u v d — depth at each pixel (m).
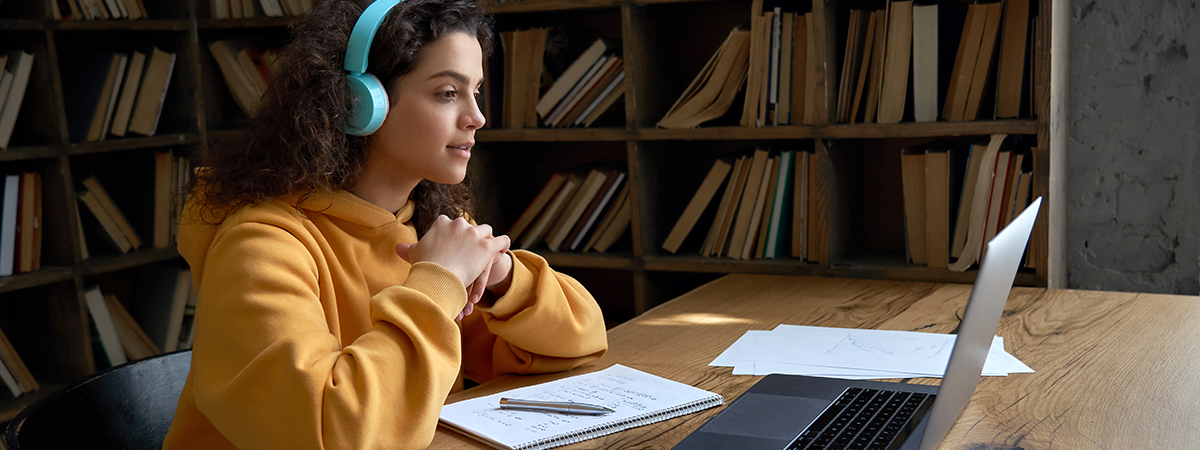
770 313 1.64
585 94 2.31
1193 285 2.06
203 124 2.62
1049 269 1.91
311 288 0.98
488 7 1.16
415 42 1.04
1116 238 2.12
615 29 2.49
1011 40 1.93
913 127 1.98
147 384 1.18
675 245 2.32
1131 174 2.08
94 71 2.42
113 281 2.72
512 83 2.40
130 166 2.65
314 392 0.85
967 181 1.98
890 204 2.33
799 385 1.15
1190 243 2.05
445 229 1.06
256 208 1.04
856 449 0.90
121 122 2.45
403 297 0.96
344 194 1.11
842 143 2.18
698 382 1.21
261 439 0.87
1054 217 1.96
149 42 2.66
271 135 1.07
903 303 1.68
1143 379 1.14
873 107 2.06
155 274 2.73
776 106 2.12
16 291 2.41
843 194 2.19
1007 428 0.98
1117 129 2.08
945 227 2.01
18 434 0.89
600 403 1.09
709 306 1.72
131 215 2.67
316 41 1.05
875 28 2.04
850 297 1.75
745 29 2.21
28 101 2.26
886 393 1.10
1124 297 1.64
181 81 2.62
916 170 2.04
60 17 2.29
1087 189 2.13
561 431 0.99
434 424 0.91
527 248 2.46
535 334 1.24
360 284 1.10
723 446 0.94
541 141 2.58
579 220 2.41
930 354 1.30
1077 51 2.08
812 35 2.05
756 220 2.21
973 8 1.94
